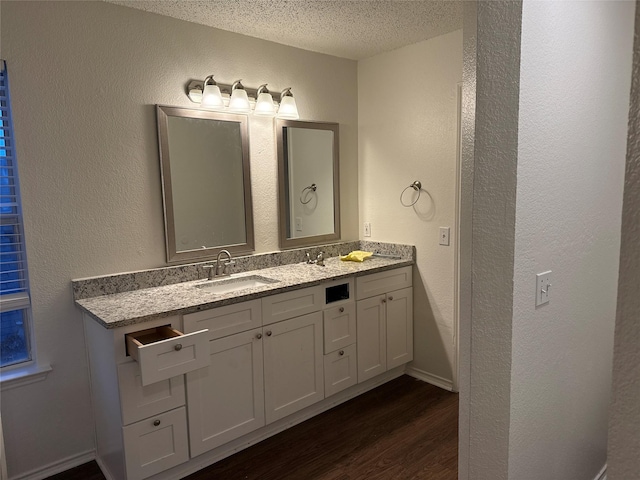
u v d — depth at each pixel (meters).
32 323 2.17
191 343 1.88
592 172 1.66
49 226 2.17
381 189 3.35
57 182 2.18
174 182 2.55
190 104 2.59
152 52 2.43
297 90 3.07
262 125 2.93
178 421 2.07
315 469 2.23
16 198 2.13
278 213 3.04
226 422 2.25
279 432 2.56
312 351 2.62
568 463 1.74
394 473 2.20
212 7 2.36
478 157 1.37
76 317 2.26
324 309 2.66
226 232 2.79
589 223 1.68
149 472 2.00
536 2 1.30
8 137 2.10
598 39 1.61
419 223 3.14
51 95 2.14
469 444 1.50
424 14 2.50
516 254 1.33
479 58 1.34
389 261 3.15
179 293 2.33
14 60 2.03
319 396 2.69
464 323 1.47
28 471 2.17
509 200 1.32
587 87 1.58
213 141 2.69
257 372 2.36
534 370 1.47
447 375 3.09
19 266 2.17
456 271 2.96
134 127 2.40
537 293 1.44
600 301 1.81
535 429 1.52
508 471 1.42
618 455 0.60
